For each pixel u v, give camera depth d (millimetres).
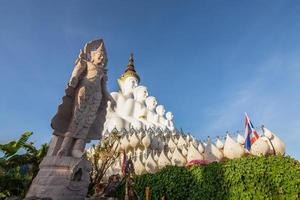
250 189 16609
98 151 23219
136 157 30609
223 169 18328
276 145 23406
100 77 18344
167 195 20547
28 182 22000
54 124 16469
